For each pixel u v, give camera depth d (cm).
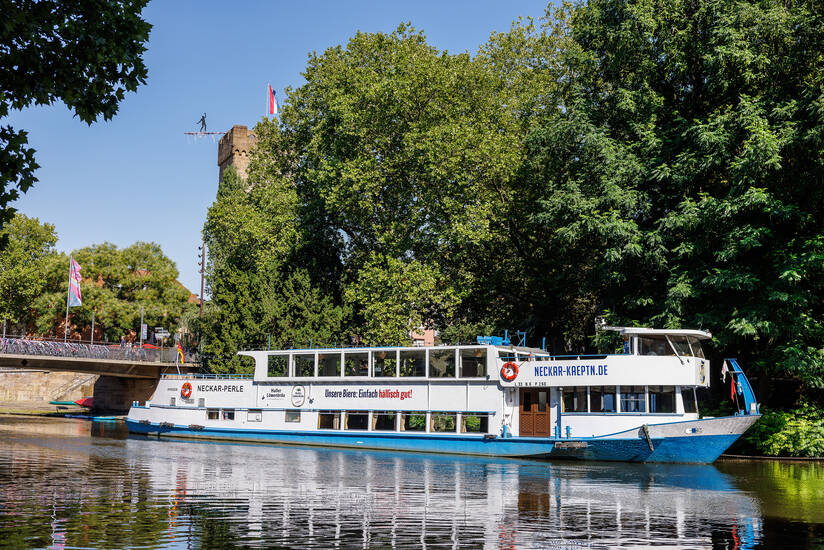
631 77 3600
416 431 3203
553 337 4656
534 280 4438
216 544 1265
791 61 3194
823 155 2986
